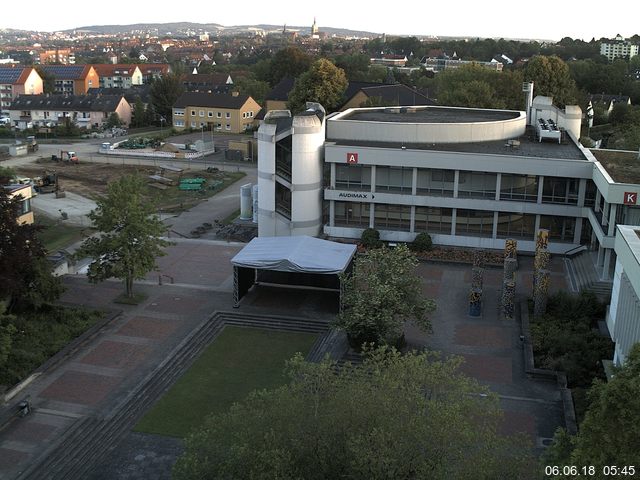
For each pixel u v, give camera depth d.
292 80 158.62
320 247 55.47
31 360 43.25
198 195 93.88
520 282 58.72
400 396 26.17
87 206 87.81
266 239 57.97
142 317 51.19
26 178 98.56
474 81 112.38
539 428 37.25
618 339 39.66
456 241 66.56
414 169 65.38
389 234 67.44
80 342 46.31
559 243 64.50
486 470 23.28
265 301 54.34
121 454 35.38
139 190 54.22
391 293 43.88
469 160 63.81
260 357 45.88
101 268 52.62
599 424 22.53
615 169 59.44
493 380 42.31
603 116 156.50
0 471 33.44
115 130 159.62
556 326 48.53
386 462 23.11
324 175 68.38
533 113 85.00
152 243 53.66
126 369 43.47
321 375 27.91
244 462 24.70
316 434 25.56
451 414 24.89
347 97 138.12
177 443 36.31
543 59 123.25
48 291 49.47
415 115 83.38
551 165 62.44
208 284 58.28
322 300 54.66
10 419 37.62
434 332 49.16
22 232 47.56
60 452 35.09
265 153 66.00
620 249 41.06
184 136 150.62
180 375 43.28
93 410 38.81
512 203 64.25
